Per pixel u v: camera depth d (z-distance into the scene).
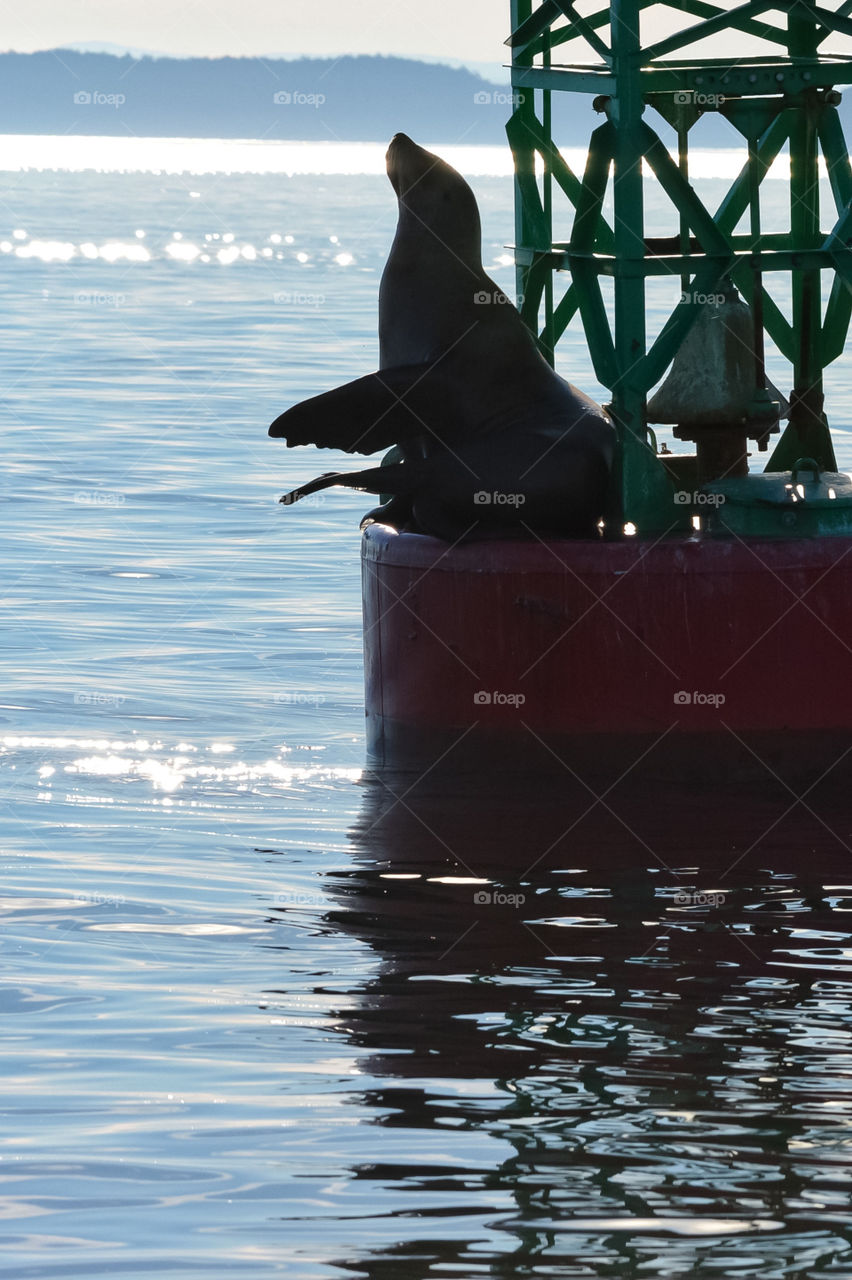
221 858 15.32
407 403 17.73
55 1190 9.45
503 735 17.69
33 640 23.86
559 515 17.67
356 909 13.98
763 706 17.28
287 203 182.12
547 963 12.74
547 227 20.03
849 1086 10.66
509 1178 9.55
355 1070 10.92
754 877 14.73
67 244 116.38
